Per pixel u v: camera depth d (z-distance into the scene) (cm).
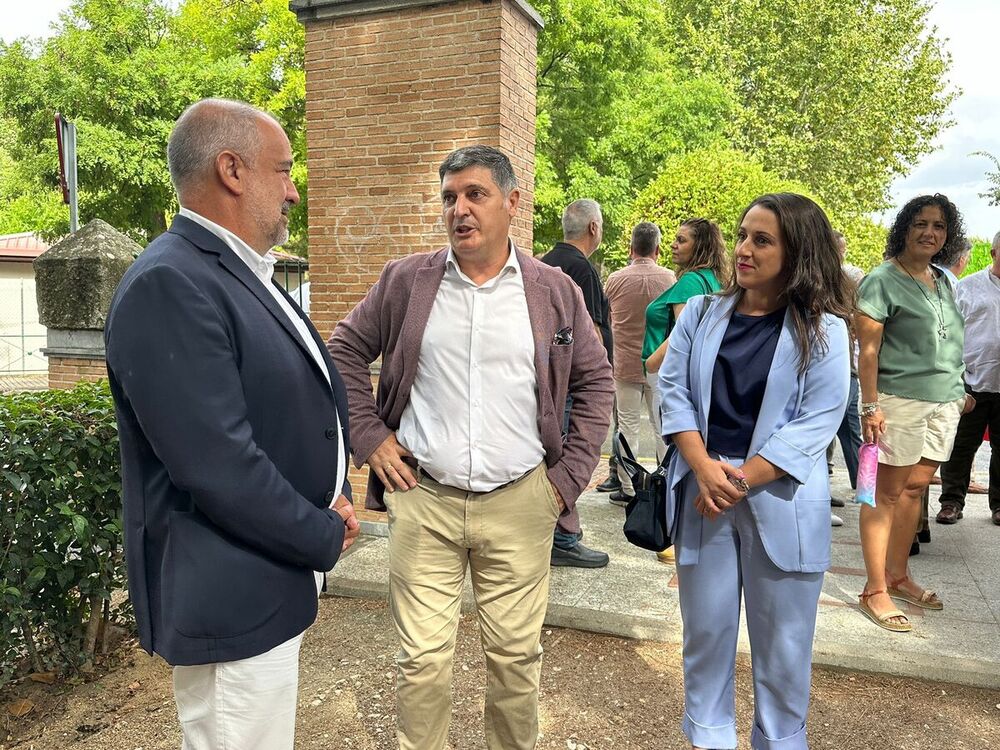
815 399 218
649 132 1675
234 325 156
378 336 246
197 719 162
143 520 162
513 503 226
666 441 239
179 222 162
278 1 1734
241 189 163
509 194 224
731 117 2222
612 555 437
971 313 510
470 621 365
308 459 169
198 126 161
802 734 227
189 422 143
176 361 144
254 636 157
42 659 318
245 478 147
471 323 225
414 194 487
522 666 232
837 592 384
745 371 223
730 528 226
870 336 329
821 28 2342
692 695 236
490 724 241
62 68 1691
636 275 521
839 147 2306
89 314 530
